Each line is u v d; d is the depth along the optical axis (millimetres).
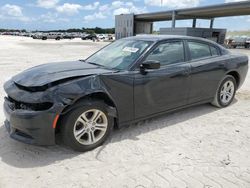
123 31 56531
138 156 3113
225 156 3146
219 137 3695
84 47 28234
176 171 2809
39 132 2832
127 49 3939
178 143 3480
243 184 2598
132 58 3664
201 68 4293
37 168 2828
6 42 37188
